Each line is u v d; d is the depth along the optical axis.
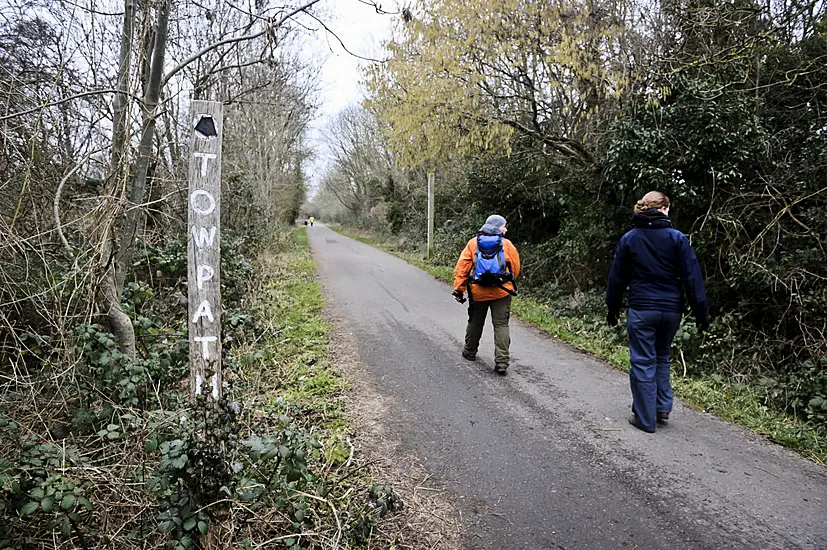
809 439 4.29
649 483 3.57
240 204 12.25
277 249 17.45
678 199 8.01
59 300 3.34
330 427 4.29
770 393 5.69
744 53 7.86
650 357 4.38
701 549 2.89
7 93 3.59
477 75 9.14
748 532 3.04
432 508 3.25
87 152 4.02
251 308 7.36
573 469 3.75
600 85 8.99
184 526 2.19
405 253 21.42
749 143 7.54
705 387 5.58
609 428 4.45
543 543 2.93
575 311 9.27
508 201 14.02
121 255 3.95
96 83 4.45
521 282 12.12
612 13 8.77
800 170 7.11
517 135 11.02
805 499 3.39
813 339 6.23
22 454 2.57
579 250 10.27
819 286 6.42
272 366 5.65
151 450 2.68
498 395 5.17
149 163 4.35
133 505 2.62
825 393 5.29
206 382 2.46
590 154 9.86
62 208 4.26
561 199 11.29
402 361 6.18
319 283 12.00
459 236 15.77
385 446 4.05
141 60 3.65
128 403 3.42
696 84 7.94
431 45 9.19
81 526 2.56
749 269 6.88
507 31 8.91
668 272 4.28
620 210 9.48
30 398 3.19
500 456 3.93
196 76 6.76
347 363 6.02
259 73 11.86
